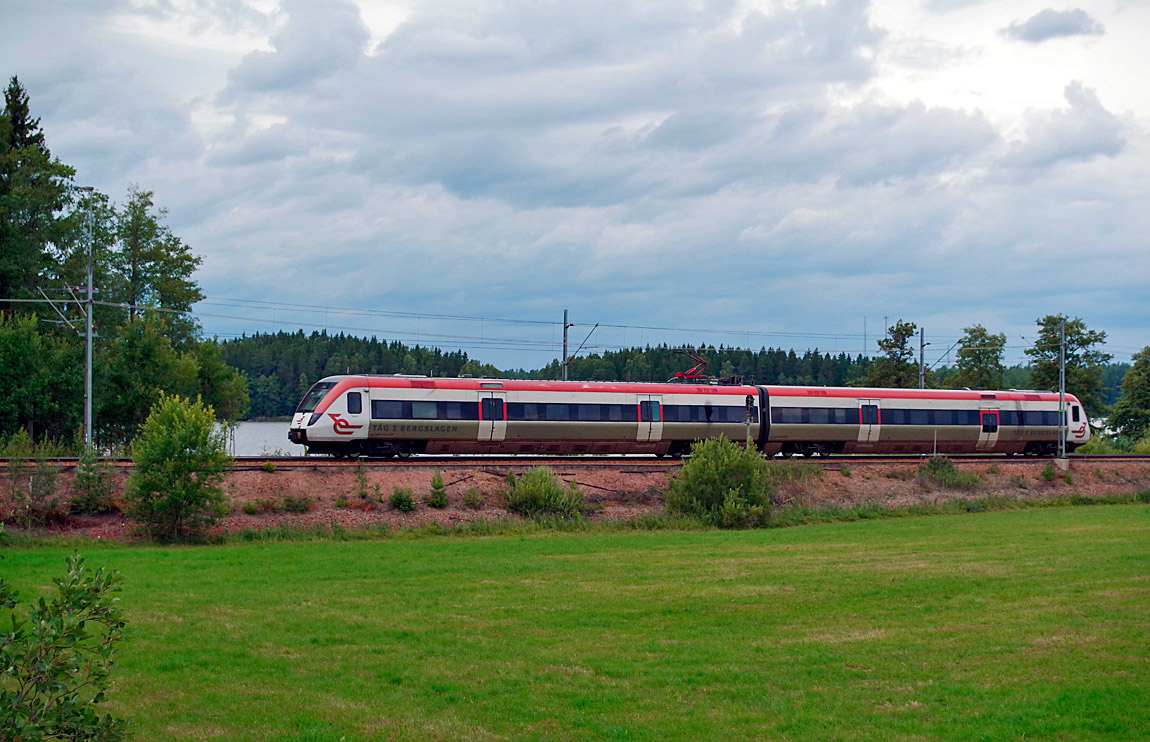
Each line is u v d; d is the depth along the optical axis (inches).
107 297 2345.0
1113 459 2016.5
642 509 1467.8
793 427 1802.4
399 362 4938.5
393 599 829.8
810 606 812.0
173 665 608.4
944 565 1021.8
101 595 344.2
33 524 1126.4
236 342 4849.9
